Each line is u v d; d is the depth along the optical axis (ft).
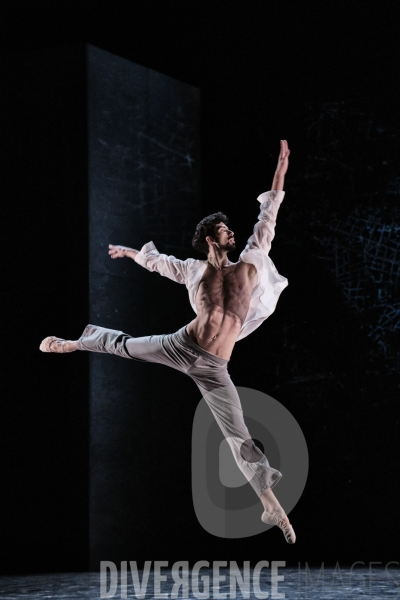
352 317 25.49
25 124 24.56
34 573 22.71
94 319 23.59
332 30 25.95
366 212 25.62
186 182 26.73
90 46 24.11
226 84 27.02
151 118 25.77
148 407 24.97
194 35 26.81
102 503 23.26
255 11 26.43
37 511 23.40
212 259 16.40
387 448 24.86
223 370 16.30
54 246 24.00
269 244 16.63
